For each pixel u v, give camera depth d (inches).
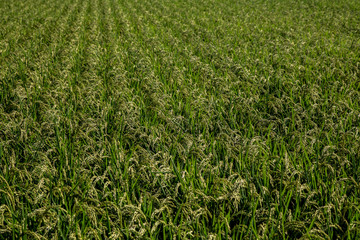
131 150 172.9
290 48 378.0
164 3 951.6
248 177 151.0
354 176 155.9
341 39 441.1
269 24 582.9
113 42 424.8
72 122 207.5
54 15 741.9
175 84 272.8
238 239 126.6
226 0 1010.1
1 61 352.8
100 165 164.2
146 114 219.3
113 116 217.0
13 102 225.9
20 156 179.6
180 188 148.9
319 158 163.8
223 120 211.5
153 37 443.5
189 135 187.2
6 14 756.0
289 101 232.7
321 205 141.0
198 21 623.8
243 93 257.4
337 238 123.0
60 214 128.3
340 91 259.1
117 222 124.5
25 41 446.9
